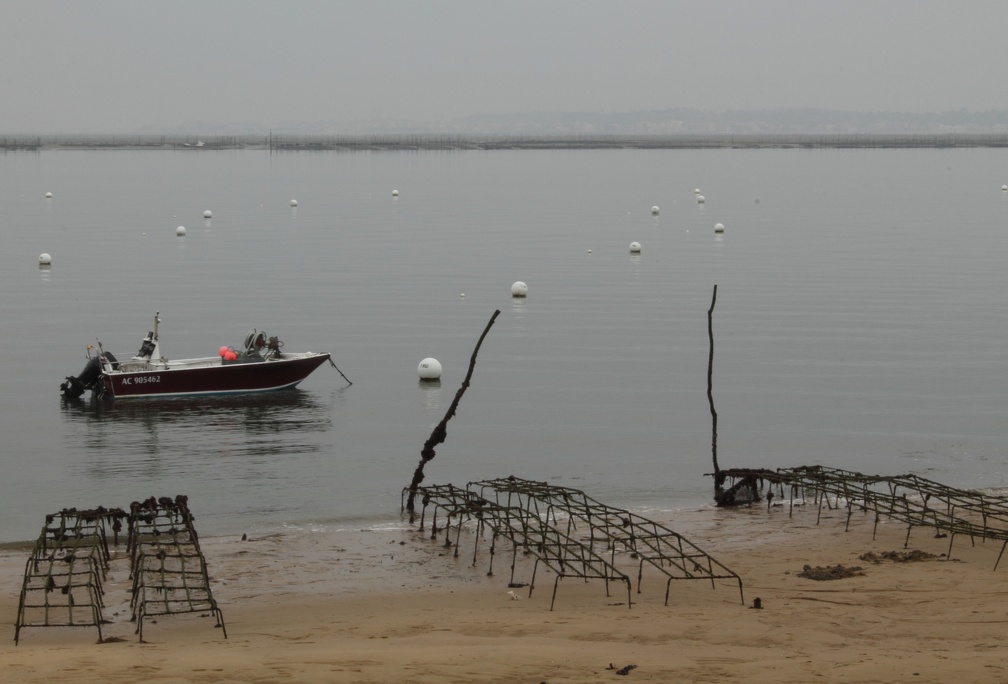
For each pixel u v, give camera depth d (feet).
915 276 231.91
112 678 53.62
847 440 116.98
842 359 154.10
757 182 574.15
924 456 111.34
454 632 64.28
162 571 68.74
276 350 140.87
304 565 79.61
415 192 491.72
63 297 202.80
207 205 410.11
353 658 57.47
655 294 210.18
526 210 398.62
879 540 84.69
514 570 78.43
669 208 409.90
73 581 75.41
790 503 94.43
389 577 77.00
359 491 100.07
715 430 98.32
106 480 103.60
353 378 145.07
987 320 181.78
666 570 77.66
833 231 325.01
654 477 105.09
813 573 75.77
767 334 171.53
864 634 63.05
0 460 109.70
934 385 139.64
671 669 55.62
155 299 201.36
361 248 281.13
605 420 125.08
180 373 132.77
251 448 114.21
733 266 249.14
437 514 93.61
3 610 70.23
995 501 92.79
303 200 440.04
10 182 535.60
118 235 305.32
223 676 54.19
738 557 80.74
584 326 178.91
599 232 323.16
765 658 57.93
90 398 134.41
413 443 116.47
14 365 150.41
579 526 89.10
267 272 236.63
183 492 99.96
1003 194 480.23
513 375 146.30
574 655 58.13
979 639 61.72
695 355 157.38
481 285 220.84
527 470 107.45
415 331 174.81
